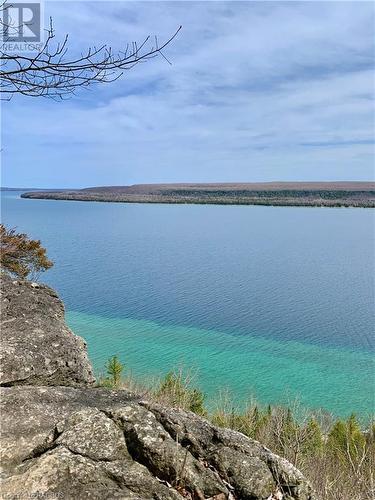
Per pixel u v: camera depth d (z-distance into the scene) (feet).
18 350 20.24
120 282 236.84
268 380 101.71
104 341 129.49
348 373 107.96
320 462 25.31
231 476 13.03
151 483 12.44
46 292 26.96
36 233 495.41
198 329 146.51
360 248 405.18
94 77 13.91
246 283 241.55
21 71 13.35
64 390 18.69
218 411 40.73
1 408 16.29
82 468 12.55
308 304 192.85
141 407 14.66
